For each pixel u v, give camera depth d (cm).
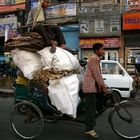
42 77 802
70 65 798
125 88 1421
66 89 782
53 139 816
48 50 815
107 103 807
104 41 2220
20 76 877
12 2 2653
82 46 2284
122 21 2172
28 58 823
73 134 859
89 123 805
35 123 814
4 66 2181
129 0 2158
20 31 974
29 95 834
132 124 797
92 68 791
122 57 2189
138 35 2153
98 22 2233
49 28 848
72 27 2339
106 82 1430
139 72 2148
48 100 808
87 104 796
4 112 1176
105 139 808
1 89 1950
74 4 2331
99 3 2256
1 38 2689
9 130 906
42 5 888
